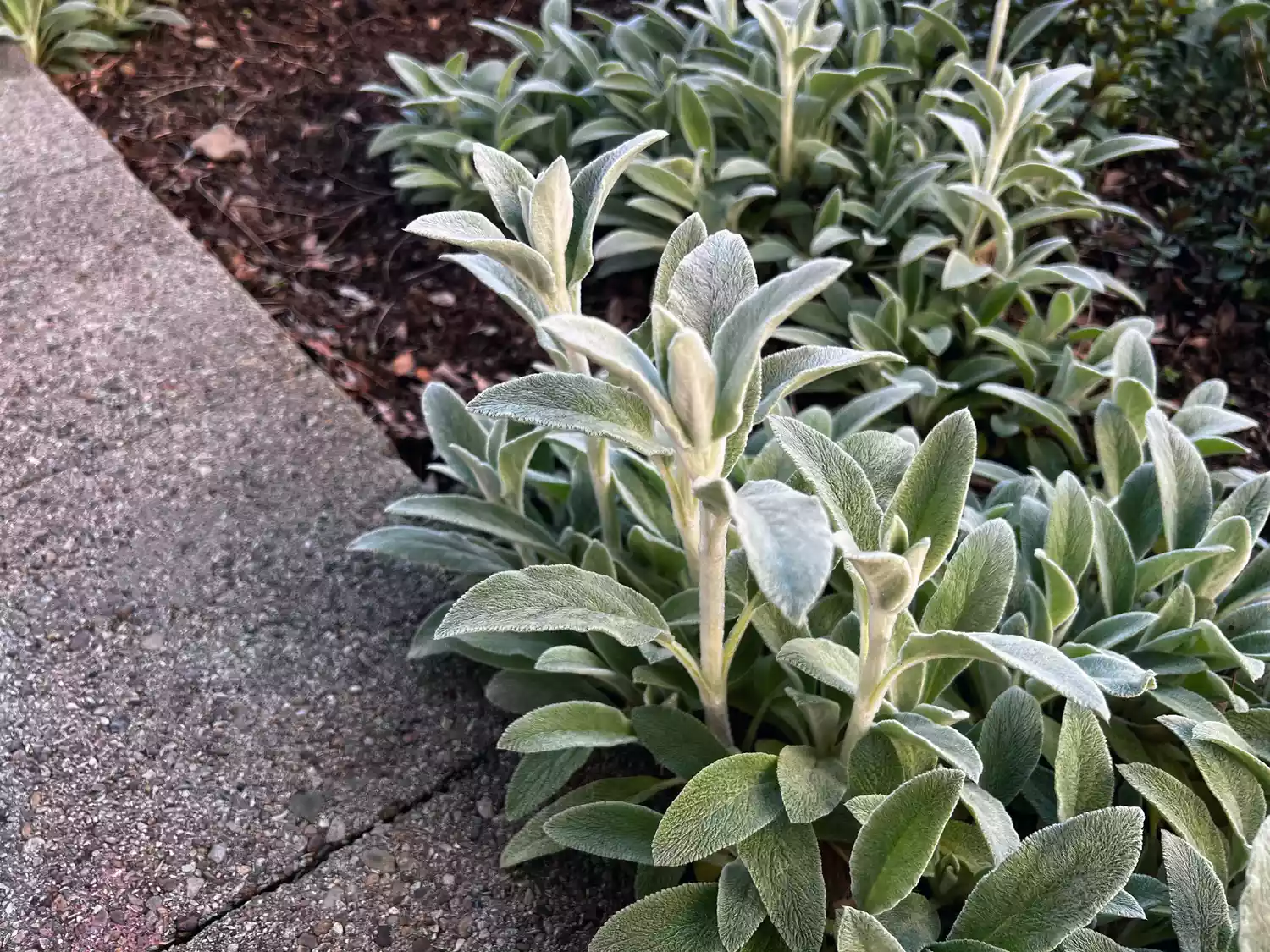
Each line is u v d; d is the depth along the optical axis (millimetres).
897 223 872
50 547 701
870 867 410
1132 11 975
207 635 651
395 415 825
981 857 433
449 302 923
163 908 522
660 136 445
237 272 937
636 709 495
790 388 394
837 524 378
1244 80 1005
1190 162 989
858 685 425
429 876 535
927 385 723
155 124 1091
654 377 339
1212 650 494
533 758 517
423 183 919
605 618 427
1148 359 665
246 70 1173
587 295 920
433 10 1283
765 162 917
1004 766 458
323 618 661
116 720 606
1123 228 976
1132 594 529
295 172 1054
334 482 744
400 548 587
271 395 804
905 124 949
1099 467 719
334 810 563
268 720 605
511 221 463
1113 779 441
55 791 571
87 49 1170
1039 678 335
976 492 767
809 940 402
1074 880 380
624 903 521
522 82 1062
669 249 460
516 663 578
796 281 323
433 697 617
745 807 426
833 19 1074
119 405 792
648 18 1034
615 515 576
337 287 936
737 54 952
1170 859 390
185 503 728
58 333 846
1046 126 894
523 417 368
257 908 523
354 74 1175
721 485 304
